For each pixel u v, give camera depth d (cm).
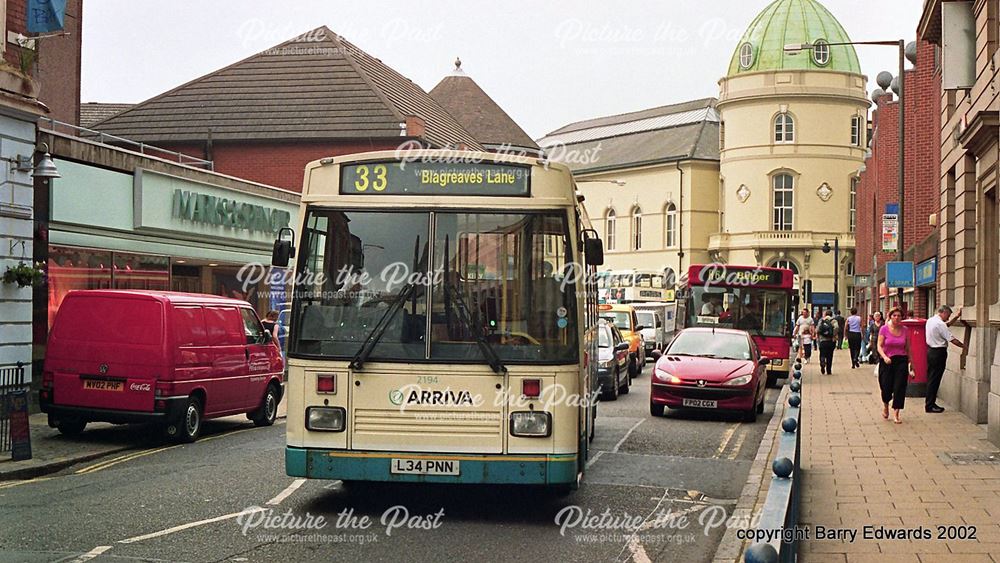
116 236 2252
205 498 1073
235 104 3941
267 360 1842
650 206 8000
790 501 543
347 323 985
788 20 7262
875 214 4878
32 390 1892
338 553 841
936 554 827
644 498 1121
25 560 788
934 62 2819
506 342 972
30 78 1811
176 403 1523
